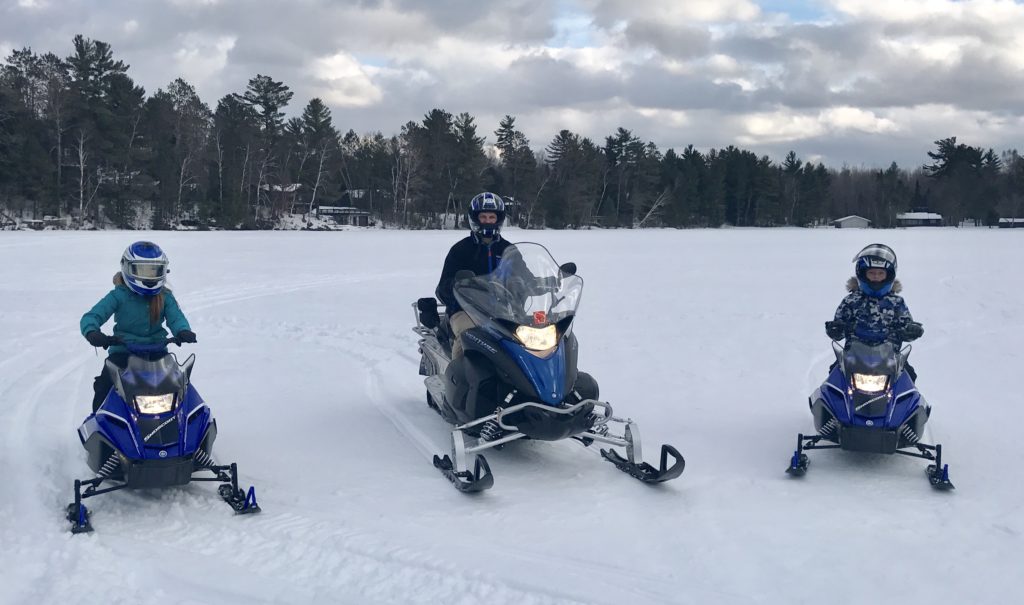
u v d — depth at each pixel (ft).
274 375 29.91
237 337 38.17
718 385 28.63
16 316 42.47
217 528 15.38
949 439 21.59
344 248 112.37
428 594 12.76
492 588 12.97
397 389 27.94
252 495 16.21
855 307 20.88
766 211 368.68
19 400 25.12
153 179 230.27
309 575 13.43
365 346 36.06
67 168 218.79
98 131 214.28
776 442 21.72
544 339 18.54
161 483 15.69
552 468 19.58
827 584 13.30
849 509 16.72
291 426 23.02
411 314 45.91
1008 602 12.73
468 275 19.79
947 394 26.73
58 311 44.45
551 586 13.04
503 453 20.80
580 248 128.36
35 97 226.99
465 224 284.20
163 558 13.98
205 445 16.66
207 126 266.16
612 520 16.07
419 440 21.93
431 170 284.82
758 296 56.90
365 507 16.66
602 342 37.52
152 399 15.97
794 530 15.58
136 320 17.66
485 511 16.53
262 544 14.66
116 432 15.74
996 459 19.93
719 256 105.60
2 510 15.89
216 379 29.04
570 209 293.23
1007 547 14.73
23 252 89.25
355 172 311.68
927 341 37.19
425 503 16.97
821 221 400.47
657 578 13.47
